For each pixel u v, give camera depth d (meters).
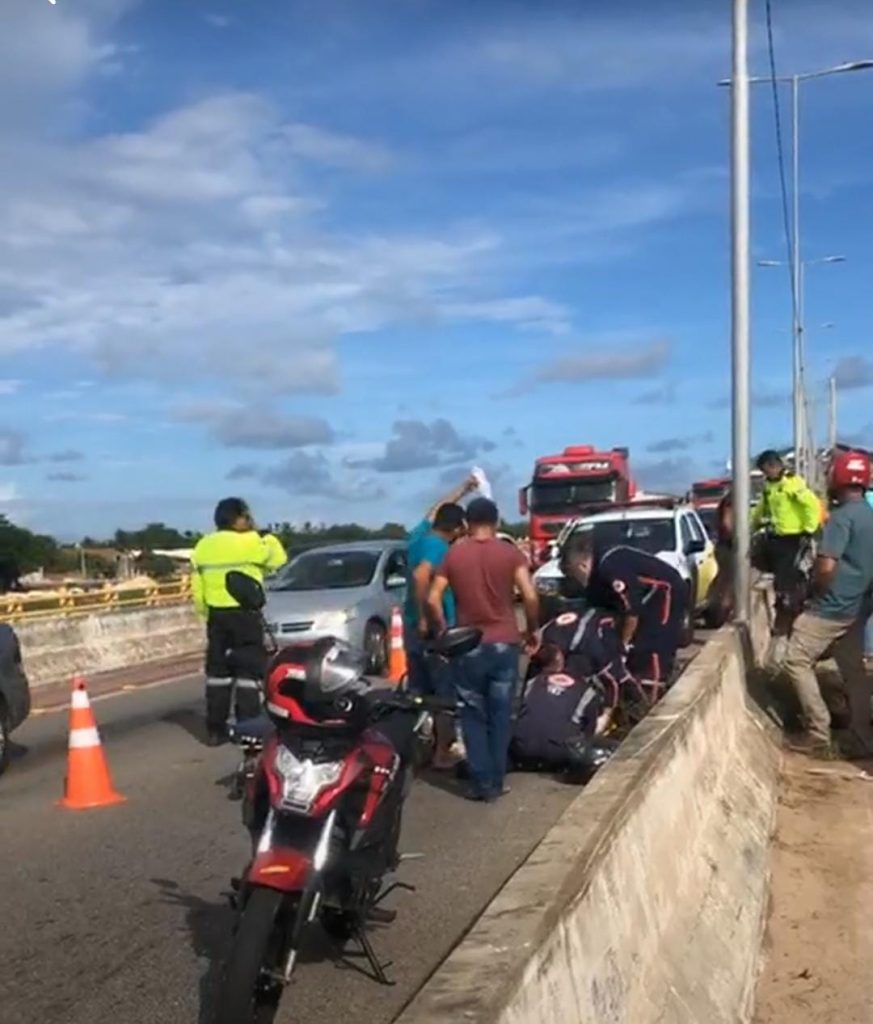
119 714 15.66
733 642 12.54
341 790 5.33
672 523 20.97
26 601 27.89
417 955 6.50
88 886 7.82
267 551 12.42
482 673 9.71
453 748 10.95
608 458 34.53
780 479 16.94
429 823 9.17
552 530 34.59
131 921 7.13
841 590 12.35
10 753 12.52
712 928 7.14
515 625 9.82
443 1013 3.67
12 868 8.25
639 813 6.32
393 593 18.05
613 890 5.45
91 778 10.23
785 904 8.85
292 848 5.21
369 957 5.96
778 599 17.02
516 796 9.98
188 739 13.52
